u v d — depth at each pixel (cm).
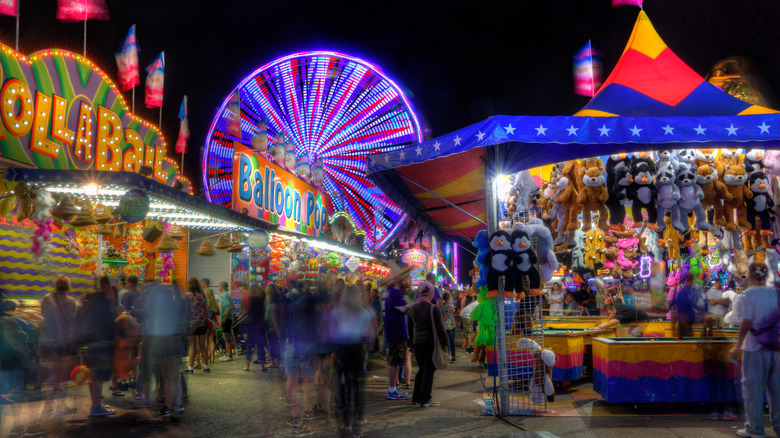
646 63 778
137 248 1186
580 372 851
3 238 992
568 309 1213
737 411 618
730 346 637
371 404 738
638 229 1123
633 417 626
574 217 780
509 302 674
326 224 1742
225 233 1237
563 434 552
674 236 948
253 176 1102
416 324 732
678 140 612
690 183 745
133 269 1180
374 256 2017
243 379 920
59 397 659
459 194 953
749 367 523
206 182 1798
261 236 1107
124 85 1469
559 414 649
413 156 702
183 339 660
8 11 970
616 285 1207
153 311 632
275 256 1580
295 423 591
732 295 1024
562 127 624
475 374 1016
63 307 673
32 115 825
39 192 822
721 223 794
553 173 802
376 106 2225
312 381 667
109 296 676
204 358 996
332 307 576
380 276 2594
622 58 802
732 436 535
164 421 617
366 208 2183
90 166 976
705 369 642
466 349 1450
